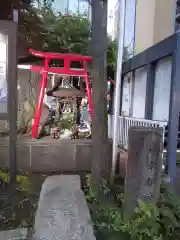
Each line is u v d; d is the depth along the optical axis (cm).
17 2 542
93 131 324
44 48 586
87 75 520
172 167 408
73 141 491
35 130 498
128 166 256
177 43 391
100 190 321
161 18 821
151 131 251
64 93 538
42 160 473
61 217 244
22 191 351
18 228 248
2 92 329
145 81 545
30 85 592
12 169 333
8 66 321
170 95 412
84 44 587
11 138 331
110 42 592
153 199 256
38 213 252
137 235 234
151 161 253
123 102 686
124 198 262
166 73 460
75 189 315
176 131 409
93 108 324
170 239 235
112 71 611
